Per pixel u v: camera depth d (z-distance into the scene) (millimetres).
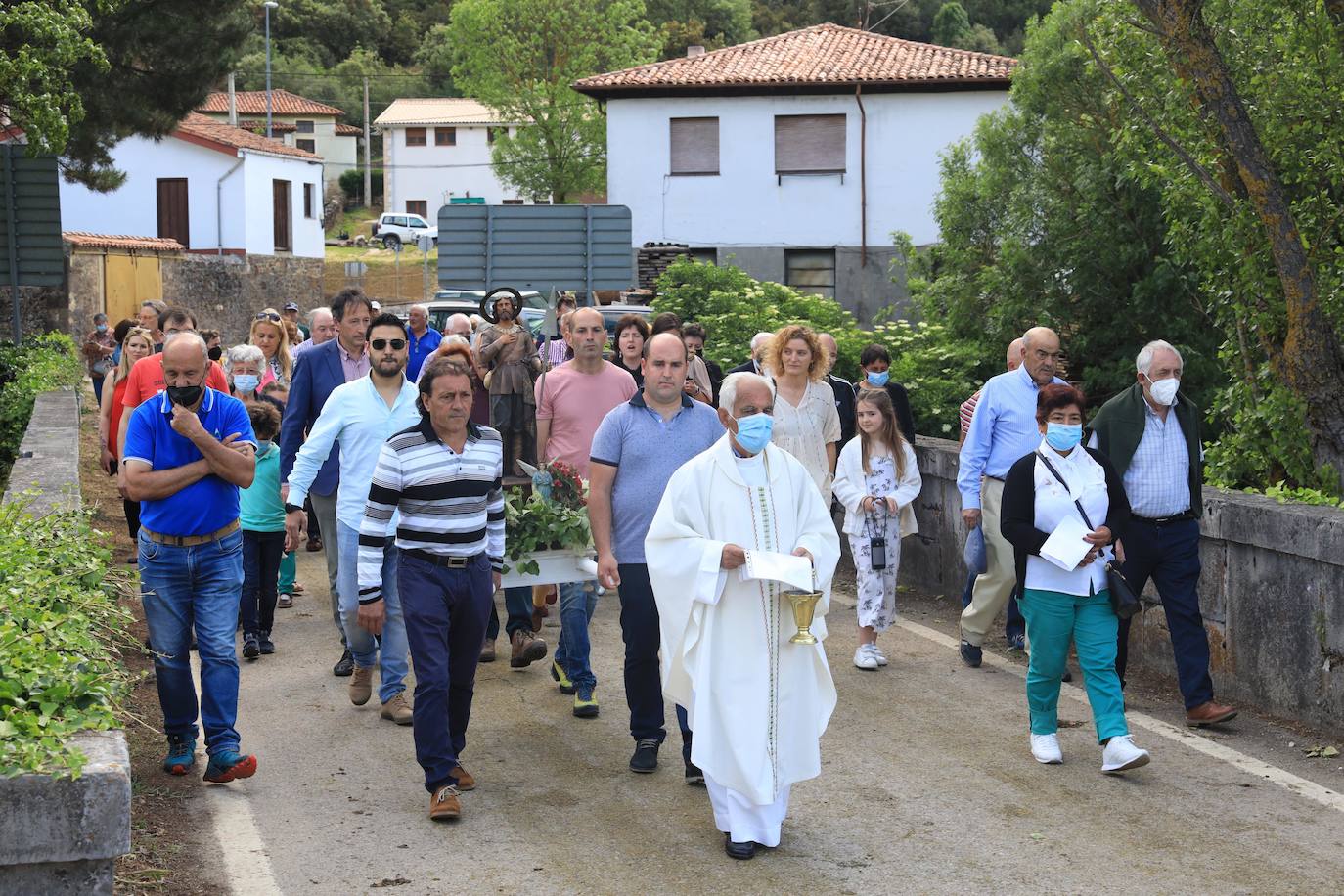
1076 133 18484
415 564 5805
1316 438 8977
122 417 8625
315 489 7809
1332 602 6672
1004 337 19188
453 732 6059
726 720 5211
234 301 42312
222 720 5977
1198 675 6910
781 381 8969
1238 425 9664
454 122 75875
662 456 6289
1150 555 6961
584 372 8352
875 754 6520
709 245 33125
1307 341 8836
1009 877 4961
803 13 87250
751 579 5270
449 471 5785
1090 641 6262
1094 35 10352
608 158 33219
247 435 6020
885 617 8320
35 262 18797
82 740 3865
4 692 3971
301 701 7527
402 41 105375
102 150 21000
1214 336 18375
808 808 5762
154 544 5867
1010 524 6344
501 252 15461
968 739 6777
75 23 15102
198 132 42594
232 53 21172
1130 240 18312
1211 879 4922
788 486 5496
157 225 43062
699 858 5195
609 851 5270
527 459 9641
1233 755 6441
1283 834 5379
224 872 5027
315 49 100875
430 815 5621
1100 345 19016
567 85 48844
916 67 32781
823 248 32938
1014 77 19531
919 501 10930
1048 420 6355
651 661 6273
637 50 50969
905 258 23172
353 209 82750
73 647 4586
